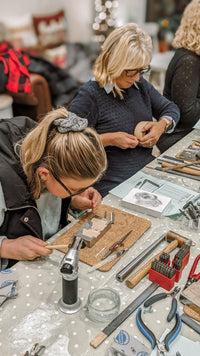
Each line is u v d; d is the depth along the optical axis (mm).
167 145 2479
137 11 6109
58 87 4711
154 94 2197
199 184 1721
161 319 1005
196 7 2195
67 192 1145
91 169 1048
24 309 1033
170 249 1252
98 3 5395
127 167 2039
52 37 5098
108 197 1618
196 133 2293
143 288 1111
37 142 1075
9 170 1211
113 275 1158
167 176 1797
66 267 935
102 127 1962
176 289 1088
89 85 1899
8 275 1146
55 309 1035
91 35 5668
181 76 2316
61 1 5340
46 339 944
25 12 4922
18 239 1241
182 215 1462
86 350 916
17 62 3959
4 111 3709
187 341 938
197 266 1197
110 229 1354
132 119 2000
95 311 973
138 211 1502
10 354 906
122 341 917
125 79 1810
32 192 1228
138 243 1304
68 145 1019
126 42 1679
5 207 1238
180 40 2330
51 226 1489
